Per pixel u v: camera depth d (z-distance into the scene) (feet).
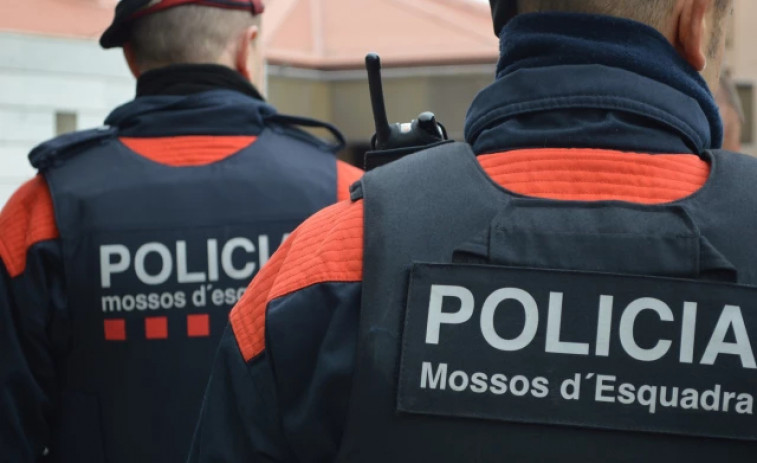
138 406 7.94
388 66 25.77
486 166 4.40
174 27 8.68
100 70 17.47
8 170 16.42
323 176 8.63
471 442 4.08
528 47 4.50
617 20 4.39
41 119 16.81
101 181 8.16
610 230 4.16
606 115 4.33
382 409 4.14
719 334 4.03
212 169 8.34
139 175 8.23
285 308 4.36
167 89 8.64
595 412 4.04
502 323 4.11
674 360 4.03
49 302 7.91
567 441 4.04
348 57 25.98
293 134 8.84
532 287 4.12
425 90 25.68
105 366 7.97
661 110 4.35
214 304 8.08
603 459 4.02
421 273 4.18
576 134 4.31
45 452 8.14
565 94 4.35
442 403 4.09
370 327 4.19
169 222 8.11
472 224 4.25
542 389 4.06
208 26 8.73
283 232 8.29
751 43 35.60
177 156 8.37
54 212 8.01
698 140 4.46
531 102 4.40
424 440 4.10
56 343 7.98
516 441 4.06
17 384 7.82
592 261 4.13
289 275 4.43
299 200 8.40
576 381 4.06
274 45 25.50
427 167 4.45
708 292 4.06
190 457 4.86
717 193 4.23
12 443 7.83
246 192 8.30
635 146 4.32
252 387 4.47
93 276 7.97
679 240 4.12
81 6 17.40
